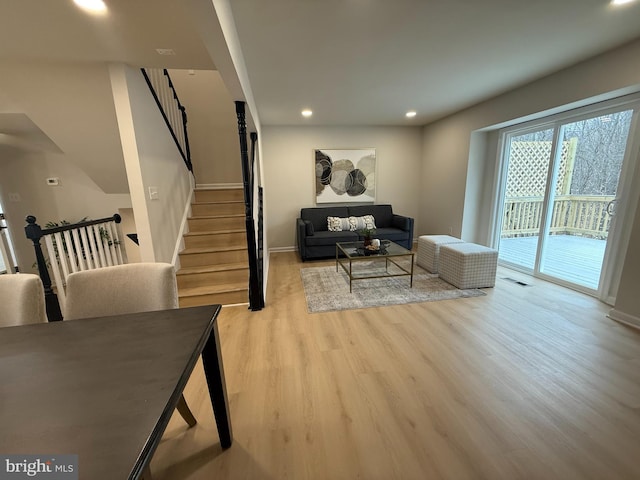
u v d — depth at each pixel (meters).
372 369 1.88
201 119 4.73
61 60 2.06
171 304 1.34
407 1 1.65
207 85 4.64
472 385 1.71
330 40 2.08
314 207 5.26
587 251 3.07
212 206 3.92
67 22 1.62
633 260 2.29
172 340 0.92
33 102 2.34
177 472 1.23
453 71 2.73
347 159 5.18
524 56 2.44
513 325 2.40
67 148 2.80
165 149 2.98
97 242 2.72
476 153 4.20
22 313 1.13
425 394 1.64
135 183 2.37
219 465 1.26
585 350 2.02
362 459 1.26
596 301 2.83
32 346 0.90
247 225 2.65
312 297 3.09
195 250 3.27
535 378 1.75
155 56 2.08
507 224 4.08
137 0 1.44
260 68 2.54
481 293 3.09
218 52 1.58
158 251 2.68
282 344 2.21
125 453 0.52
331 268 4.16
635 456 1.25
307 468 1.23
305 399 1.63
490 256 3.20
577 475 1.17
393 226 5.16
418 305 2.84
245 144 2.54
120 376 0.74
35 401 0.66
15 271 4.11
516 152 3.84
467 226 4.44
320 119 4.57
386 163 5.37
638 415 1.46
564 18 1.87
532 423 1.42
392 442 1.34
